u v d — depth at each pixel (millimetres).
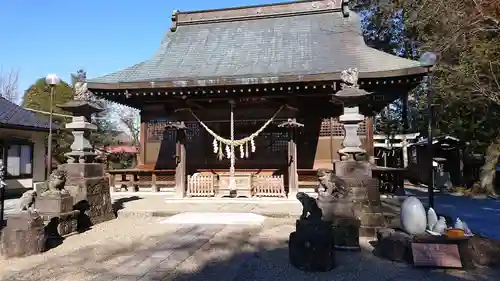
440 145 15289
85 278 4039
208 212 8336
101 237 6109
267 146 11656
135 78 11422
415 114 19203
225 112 11094
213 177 10695
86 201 6996
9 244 4934
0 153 14125
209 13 14961
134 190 12578
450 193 12539
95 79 11445
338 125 11312
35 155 16328
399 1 13586
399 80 9289
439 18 9609
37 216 5227
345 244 5098
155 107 12430
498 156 12297
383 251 4781
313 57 11344
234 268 4387
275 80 9508
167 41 14297
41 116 19203
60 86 21406
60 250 5281
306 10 14008
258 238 5984
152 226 7035
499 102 9688
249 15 14562
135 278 4027
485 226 6574
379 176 11062
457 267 4238
